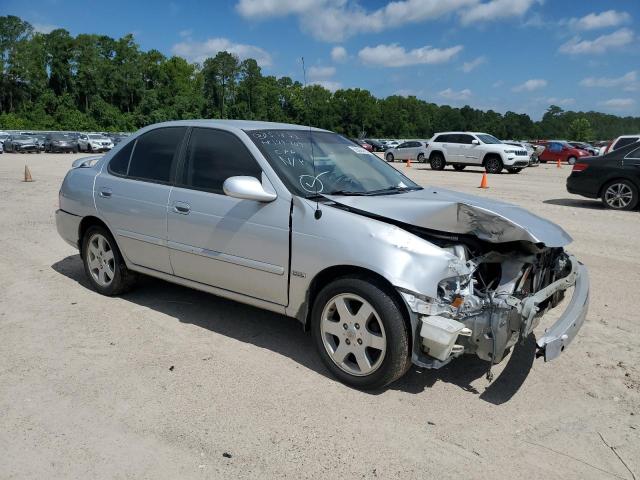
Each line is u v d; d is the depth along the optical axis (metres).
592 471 2.79
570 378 3.78
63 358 3.88
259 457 2.82
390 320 3.27
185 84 108.00
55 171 20.42
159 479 2.64
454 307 3.26
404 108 140.88
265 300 3.96
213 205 4.12
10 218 9.41
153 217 4.53
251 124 4.46
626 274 6.34
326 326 3.63
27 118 92.19
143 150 4.85
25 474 2.64
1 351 3.98
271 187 3.85
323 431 3.06
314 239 3.56
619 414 3.34
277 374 3.72
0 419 3.10
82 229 5.32
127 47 105.19
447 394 3.53
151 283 5.62
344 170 4.31
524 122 155.25
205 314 4.81
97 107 96.19
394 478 2.69
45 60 98.94
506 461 2.85
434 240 3.53
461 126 151.38
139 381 3.57
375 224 3.41
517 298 3.31
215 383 3.57
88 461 2.75
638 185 10.98
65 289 5.43
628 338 4.47
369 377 3.43
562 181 19.00
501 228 3.36
